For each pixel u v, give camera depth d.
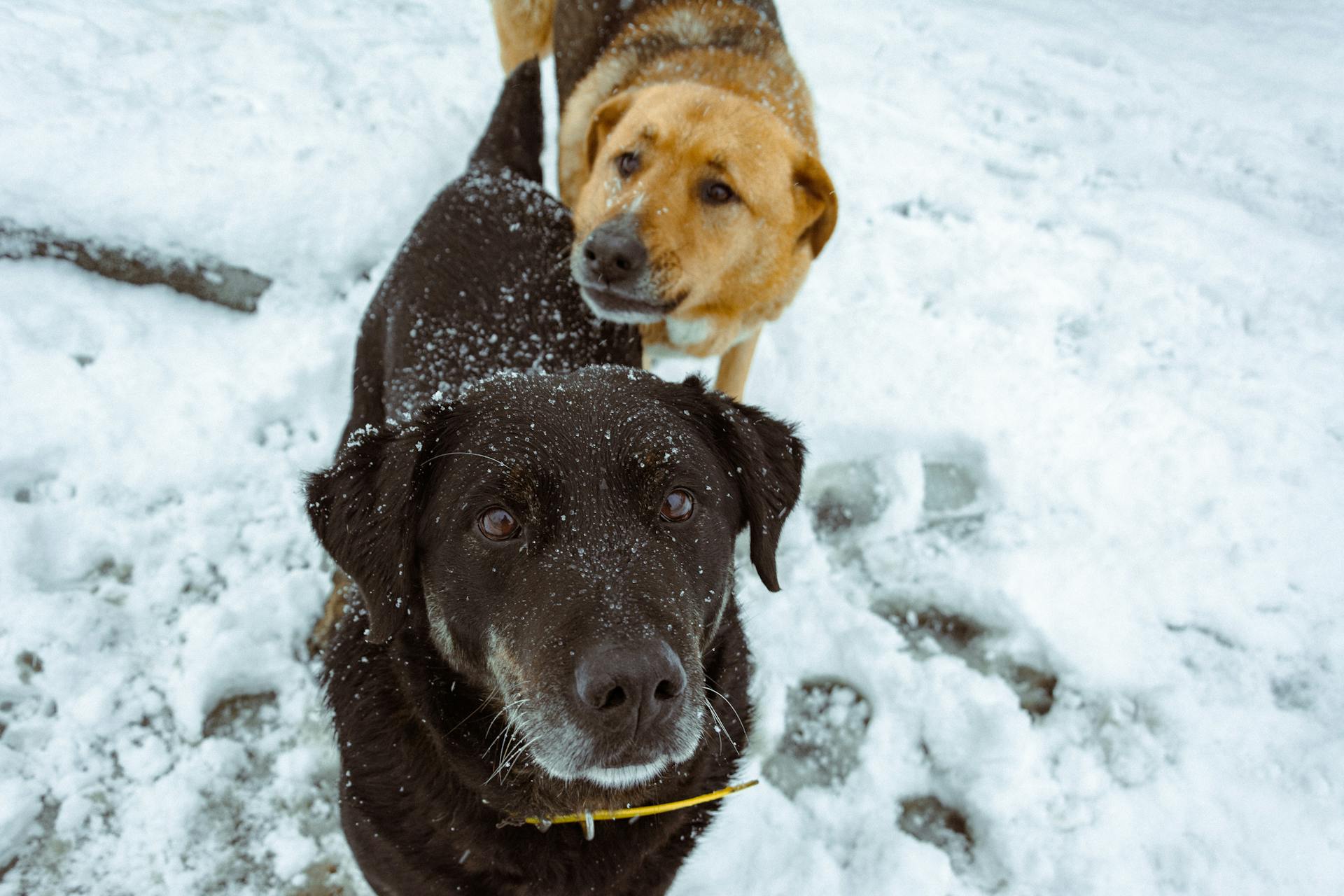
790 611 0.81
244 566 0.78
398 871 0.57
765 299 0.86
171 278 0.89
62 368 0.83
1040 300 1.06
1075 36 1.61
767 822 0.71
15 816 0.65
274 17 1.17
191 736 0.70
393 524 0.53
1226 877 0.70
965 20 1.62
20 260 0.86
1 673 0.70
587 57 1.01
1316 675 0.80
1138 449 0.92
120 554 0.77
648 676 0.47
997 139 1.32
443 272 0.71
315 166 0.94
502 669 0.51
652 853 0.59
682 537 0.53
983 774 0.73
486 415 0.53
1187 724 0.76
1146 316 1.06
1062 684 0.79
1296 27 1.72
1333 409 0.98
